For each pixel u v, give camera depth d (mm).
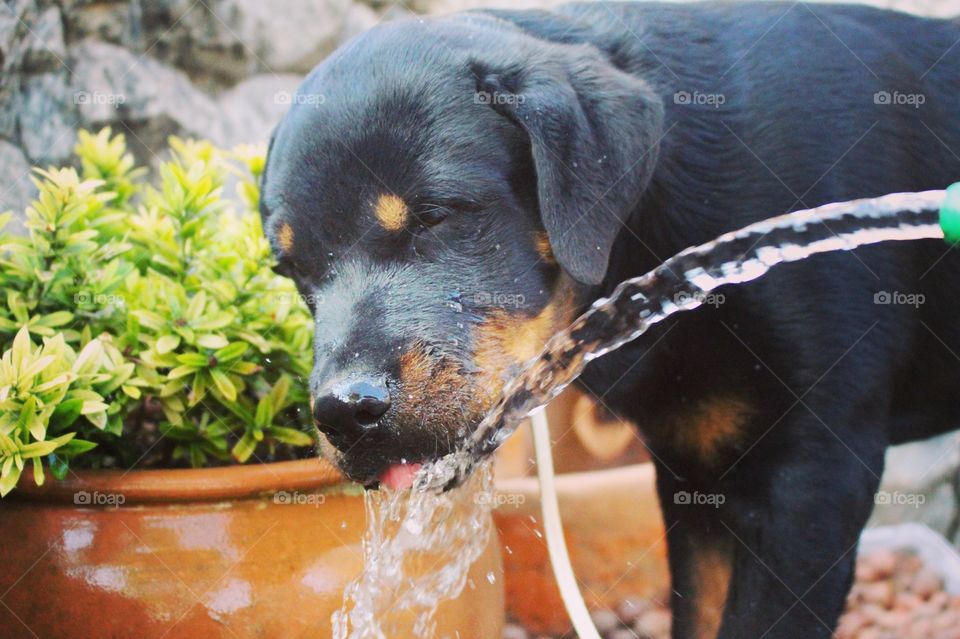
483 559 756
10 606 696
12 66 1064
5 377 695
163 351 739
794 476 760
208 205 815
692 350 770
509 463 1142
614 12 808
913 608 1002
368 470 705
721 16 807
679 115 771
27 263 763
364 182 720
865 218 683
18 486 701
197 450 755
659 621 980
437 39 748
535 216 741
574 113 719
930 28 834
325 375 697
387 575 714
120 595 688
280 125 768
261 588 697
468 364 716
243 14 1310
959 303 819
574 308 765
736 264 710
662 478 825
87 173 875
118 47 1209
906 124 788
